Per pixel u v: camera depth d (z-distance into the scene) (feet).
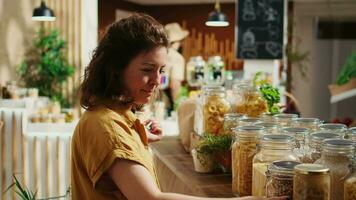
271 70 19.52
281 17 19.16
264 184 4.58
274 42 19.25
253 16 19.30
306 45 33.24
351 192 3.97
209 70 14.85
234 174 5.56
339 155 4.19
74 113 18.48
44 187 11.69
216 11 19.21
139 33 4.19
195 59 16.96
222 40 34.53
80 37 20.79
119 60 4.22
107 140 3.98
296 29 31.83
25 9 20.24
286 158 4.64
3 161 11.62
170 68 22.66
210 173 6.82
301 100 33.60
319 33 33.14
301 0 31.48
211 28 34.65
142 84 4.25
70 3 20.76
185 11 35.19
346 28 32.76
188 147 8.45
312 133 4.99
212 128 7.18
